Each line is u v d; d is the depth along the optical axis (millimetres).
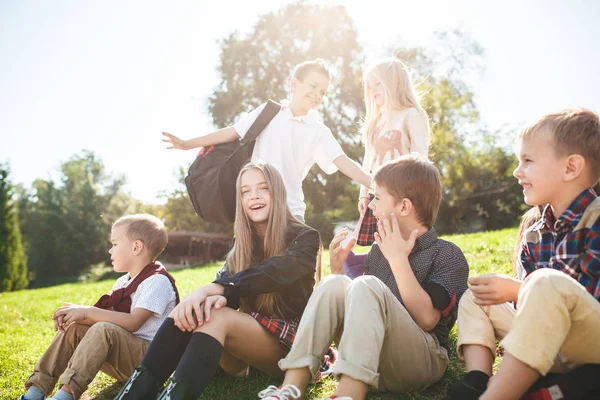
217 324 2045
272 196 2582
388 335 1956
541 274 1568
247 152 3555
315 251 2502
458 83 26812
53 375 2514
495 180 22500
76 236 41344
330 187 27531
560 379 1577
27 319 7496
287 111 3689
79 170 45250
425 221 2287
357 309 1838
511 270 4914
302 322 1948
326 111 28375
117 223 2924
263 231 2670
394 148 3598
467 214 22688
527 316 1529
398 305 1978
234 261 2600
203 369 1926
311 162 3822
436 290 2137
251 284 2264
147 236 2881
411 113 3604
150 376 1992
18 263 28344
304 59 28781
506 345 1546
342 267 2633
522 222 2236
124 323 2551
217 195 3430
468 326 1849
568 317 1515
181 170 35094
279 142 3604
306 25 29156
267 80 29516
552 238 1966
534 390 1618
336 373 1777
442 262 2234
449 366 2547
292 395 1799
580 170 1848
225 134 3607
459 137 25047
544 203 1947
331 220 23859
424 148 3594
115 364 2521
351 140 28250
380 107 3803
